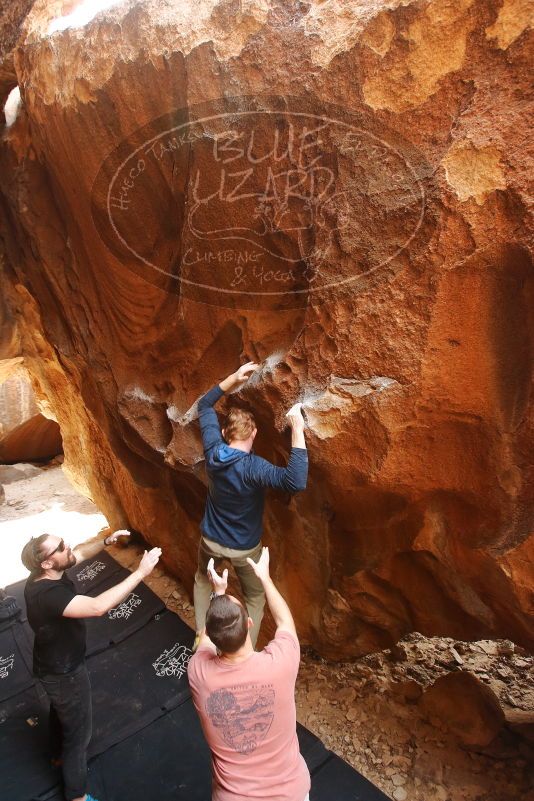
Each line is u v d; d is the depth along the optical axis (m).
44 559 2.40
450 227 1.88
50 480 9.27
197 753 3.14
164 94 2.39
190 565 4.41
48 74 2.86
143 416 3.57
